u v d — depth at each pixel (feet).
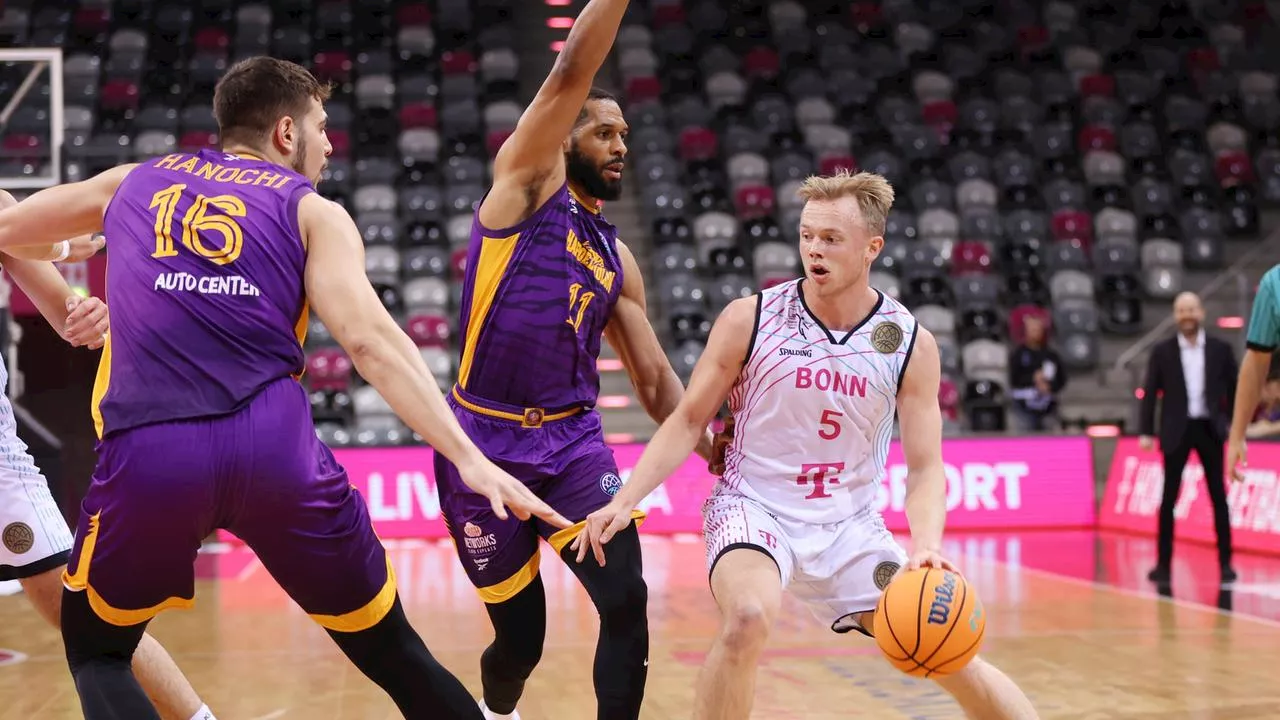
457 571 44.62
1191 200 77.30
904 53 90.68
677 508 55.16
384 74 83.46
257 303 12.73
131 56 81.10
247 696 24.53
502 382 17.07
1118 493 56.90
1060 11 93.15
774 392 15.98
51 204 13.65
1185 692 24.04
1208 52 89.51
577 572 16.85
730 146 79.46
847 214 15.40
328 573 12.86
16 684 25.90
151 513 12.19
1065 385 62.80
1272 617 33.14
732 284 69.21
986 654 28.12
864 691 24.18
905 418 16.31
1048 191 78.28
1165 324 66.69
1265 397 49.93
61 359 50.06
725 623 14.69
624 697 16.01
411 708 13.41
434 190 73.56
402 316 67.21
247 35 84.69
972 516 56.85
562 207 17.02
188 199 13.01
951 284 71.20
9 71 51.78
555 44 90.84
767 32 89.56
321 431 58.65
